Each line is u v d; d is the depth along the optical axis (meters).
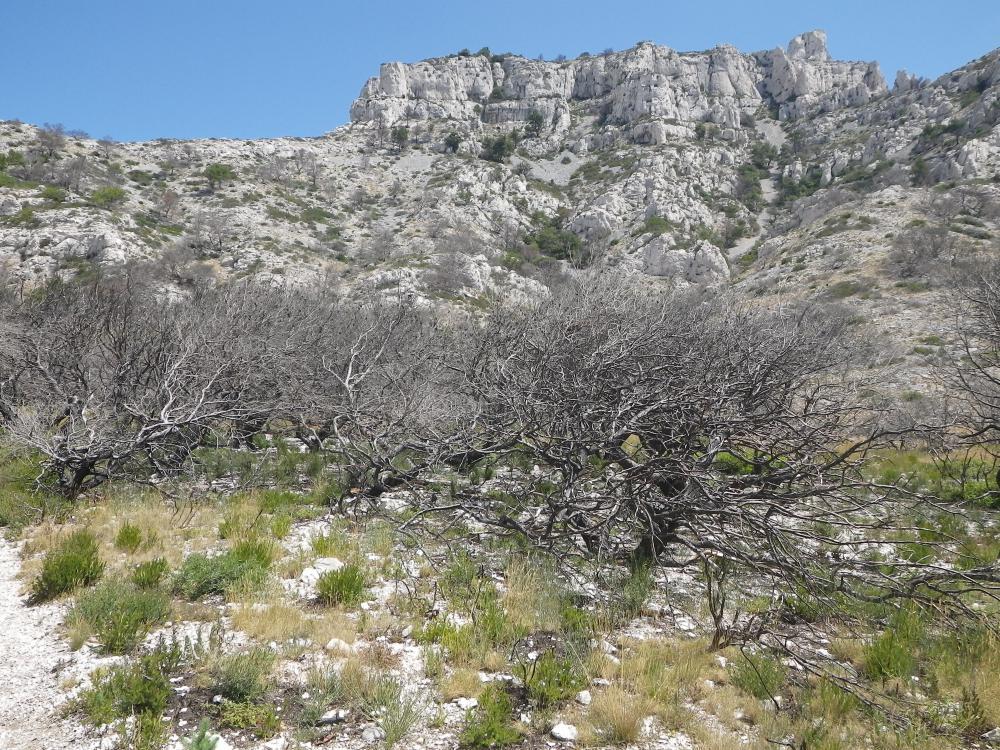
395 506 8.05
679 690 4.06
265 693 3.88
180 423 8.55
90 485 8.25
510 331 10.11
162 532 6.73
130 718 3.53
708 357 8.16
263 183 86.25
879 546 6.69
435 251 55.69
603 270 11.19
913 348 23.23
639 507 5.73
